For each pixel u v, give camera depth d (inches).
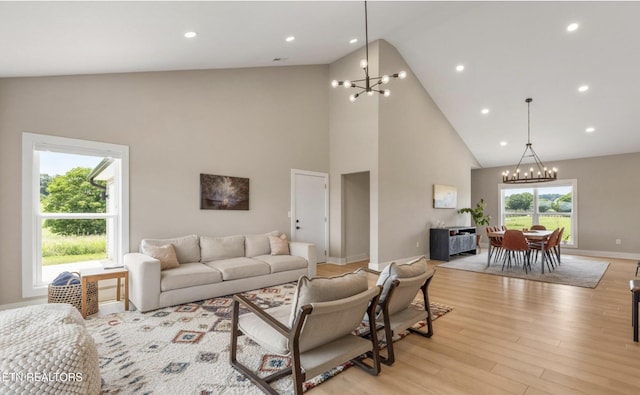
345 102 247.6
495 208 370.9
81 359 62.2
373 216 227.1
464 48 222.2
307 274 187.2
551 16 182.2
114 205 156.7
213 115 190.1
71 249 145.3
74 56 122.6
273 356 93.3
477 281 190.4
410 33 217.5
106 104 152.1
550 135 284.5
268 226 216.2
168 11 107.0
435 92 274.4
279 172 223.5
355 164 239.9
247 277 160.2
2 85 127.6
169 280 135.0
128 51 131.4
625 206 286.5
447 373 84.7
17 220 130.4
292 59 213.3
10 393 54.4
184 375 82.5
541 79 226.5
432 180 282.0
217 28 132.5
